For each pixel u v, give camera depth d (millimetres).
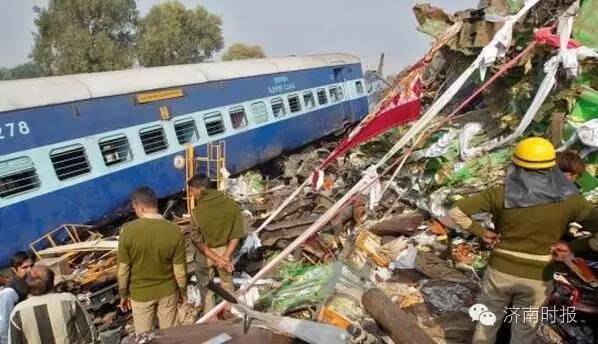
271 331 3459
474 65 6801
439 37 9109
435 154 8258
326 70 19922
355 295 5395
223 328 3562
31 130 9297
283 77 17125
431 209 7750
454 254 6488
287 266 7684
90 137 10312
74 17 41812
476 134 8109
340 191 11266
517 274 3686
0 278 8094
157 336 3502
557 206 3543
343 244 8086
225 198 6305
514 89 7730
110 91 10984
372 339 4148
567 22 6559
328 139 20141
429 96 9992
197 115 13102
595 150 6152
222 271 6445
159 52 44625
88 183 10070
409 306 5383
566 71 6602
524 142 3693
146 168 11383
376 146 11711
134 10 44094
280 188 13344
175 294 5258
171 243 5043
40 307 3998
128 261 5043
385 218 8375
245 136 14734
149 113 11758
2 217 8484
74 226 9289
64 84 10281
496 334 4121
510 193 3637
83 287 7602
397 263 6539
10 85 9391
